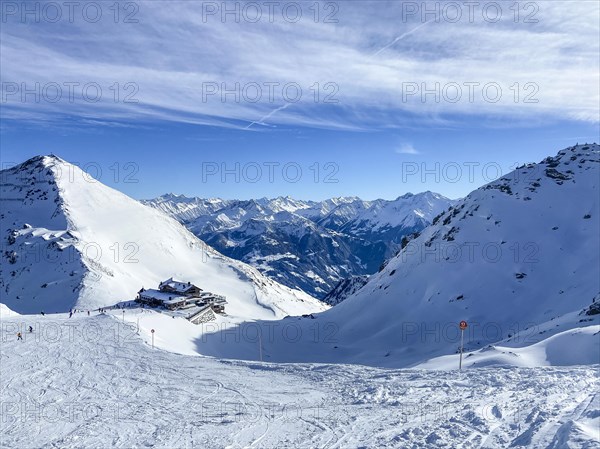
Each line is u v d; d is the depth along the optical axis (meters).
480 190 157.25
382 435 23.03
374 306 130.62
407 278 136.25
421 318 111.12
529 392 27.31
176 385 40.34
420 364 57.16
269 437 25.44
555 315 93.44
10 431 29.44
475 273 119.88
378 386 34.97
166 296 127.69
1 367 48.84
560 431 16.06
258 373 44.62
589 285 99.44
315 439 24.19
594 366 34.84
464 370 38.31
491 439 19.19
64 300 161.00
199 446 25.02
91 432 28.66
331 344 108.75
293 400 33.44
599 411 18.02
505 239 128.38
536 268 115.25
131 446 25.94
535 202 139.62
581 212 130.75
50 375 45.31
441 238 145.25
